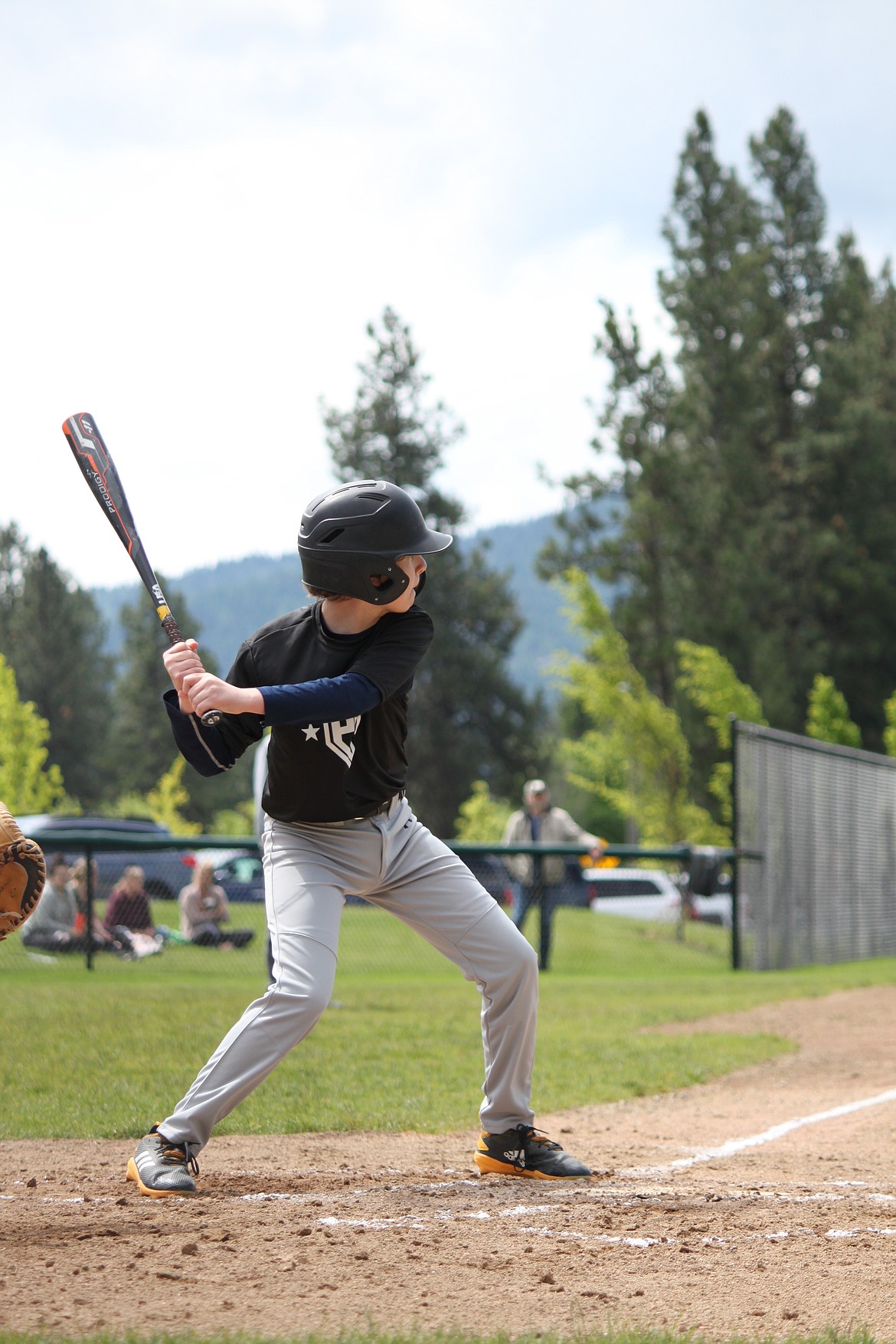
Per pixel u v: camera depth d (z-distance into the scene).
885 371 61.81
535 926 19.19
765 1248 4.09
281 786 4.73
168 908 19.50
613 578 55.38
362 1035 10.54
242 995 13.87
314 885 4.80
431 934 5.09
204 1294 3.46
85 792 80.94
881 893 25.67
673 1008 13.52
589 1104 7.94
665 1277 3.76
